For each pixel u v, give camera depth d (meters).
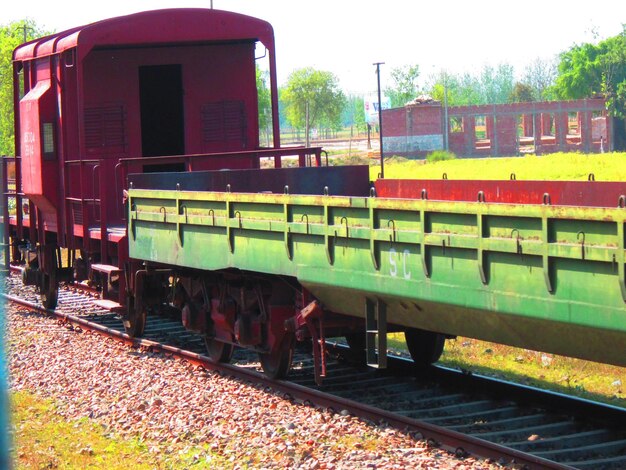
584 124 73.62
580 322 6.59
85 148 15.00
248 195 10.08
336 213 8.88
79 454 8.59
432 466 7.65
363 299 8.99
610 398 10.55
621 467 7.59
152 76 15.70
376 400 10.26
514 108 73.06
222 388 10.92
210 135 15.87
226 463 8.06
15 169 18.27
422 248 7.88
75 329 15.63
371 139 101.31
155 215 12.17
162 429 9.26
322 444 8.44
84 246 14.73
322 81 96.31
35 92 16.28
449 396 10.21
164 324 15.95
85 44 14.34
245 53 16.06
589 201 9.95
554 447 8.25
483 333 7.98
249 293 11.16
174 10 14.85
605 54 93.75
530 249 6.86
